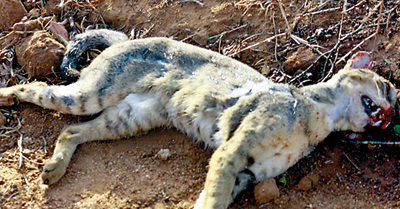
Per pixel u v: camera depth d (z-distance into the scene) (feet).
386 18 7.80
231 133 7.20
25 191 7.15
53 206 7.07
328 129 7.34
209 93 7.34
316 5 8.04
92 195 7.13
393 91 7.37
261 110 7.18
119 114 7.52
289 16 8.05
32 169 7.31
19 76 7.98
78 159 7.38
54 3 8.52
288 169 7.28
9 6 8.33
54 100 7.54
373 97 7.32
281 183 7.21
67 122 7.64
